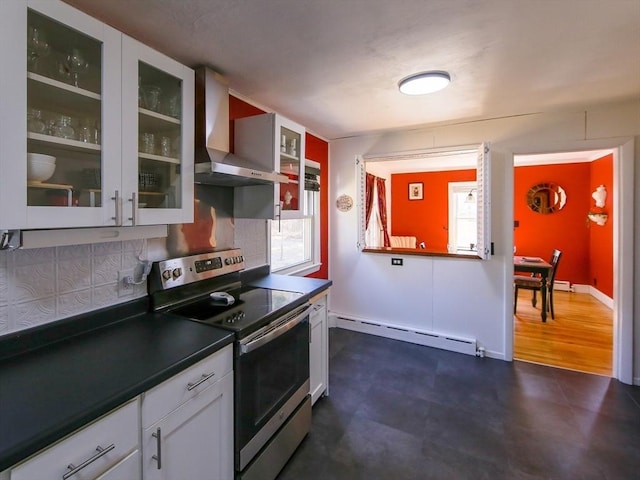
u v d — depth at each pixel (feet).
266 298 6.63
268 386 5.49
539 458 6.05
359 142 12.38
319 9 4.61
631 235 8.64
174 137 5.19
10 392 3.17
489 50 5.82
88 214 3.81
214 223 7.30
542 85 7.41
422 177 21.53
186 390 3.97
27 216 3.26
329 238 13.21
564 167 18.45
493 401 7.91
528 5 4.53
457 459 6.04
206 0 4.39
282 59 6.12
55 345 4.33
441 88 7.43
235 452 4.83
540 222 19.06
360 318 12.70
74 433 2.82
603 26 5.06
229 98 7.69
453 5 4.53
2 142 3.05
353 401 7.92
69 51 3.90
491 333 10.52
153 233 4.94
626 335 8.74
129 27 5.04
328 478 5.62
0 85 3.02
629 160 8.63
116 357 3.95
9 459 2.38
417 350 10.94
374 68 6.51
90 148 3.92
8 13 3.05
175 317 5.48
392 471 5.77
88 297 4.87
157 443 3.59
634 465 5.85
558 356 10.50
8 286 3.98
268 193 7.37
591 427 6.93
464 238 20.68
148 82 4.88
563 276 18.78
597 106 8.84
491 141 10.17
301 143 8.27
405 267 11.86
